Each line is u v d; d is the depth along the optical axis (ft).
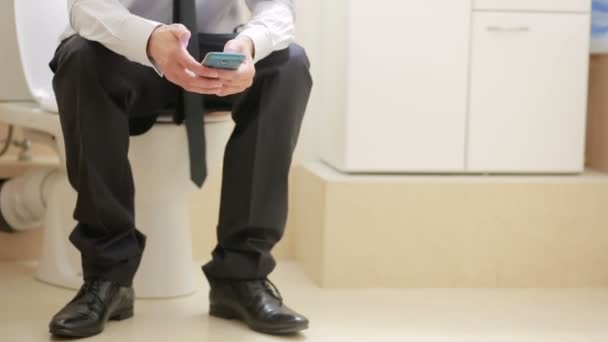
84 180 4.64
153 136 5.32
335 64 6.86
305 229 7.08
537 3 6.62
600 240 6.69
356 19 6.42
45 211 6.42
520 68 6.65
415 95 6.54
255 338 4.89
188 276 6.00
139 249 4.94
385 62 6.48
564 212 6.63
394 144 6.56
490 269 6.58
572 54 6.70
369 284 6.43
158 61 4.38
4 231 6.81
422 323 5.45
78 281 6.03
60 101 4.66
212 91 4.37
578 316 5.79
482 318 5.65
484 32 6.57
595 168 7.34
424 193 6.44
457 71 6.57
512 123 6.68
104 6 4.55
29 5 6.06
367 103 6.50
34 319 5.21
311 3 7.49
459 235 6.51
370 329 5.24
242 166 4.93
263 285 5.11
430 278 6.51
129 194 4.79
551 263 6.65
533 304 6.10
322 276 6.37
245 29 4.79
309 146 7.62
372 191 6.36
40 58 6.14
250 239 4.99
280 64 4.88
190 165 5.10
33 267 6.75
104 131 4.59
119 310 5.06
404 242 6.45
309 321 5.36
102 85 4.58
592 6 7.11
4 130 7.19
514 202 6.56
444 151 6.62
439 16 6.50
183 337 4.85
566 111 6.74
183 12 4.93
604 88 7.22
